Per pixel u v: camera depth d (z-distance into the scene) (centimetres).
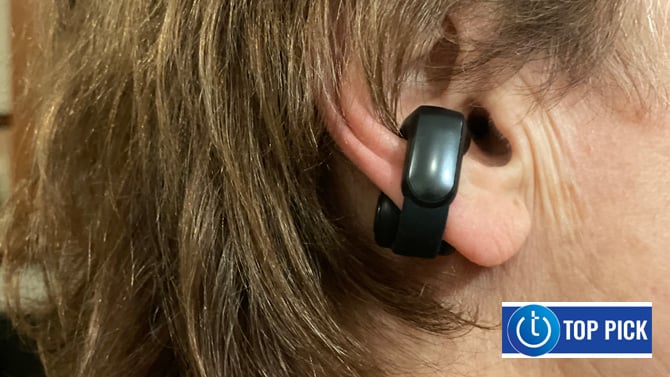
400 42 52
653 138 53
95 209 72
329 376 59
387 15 52
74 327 80
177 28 58
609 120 53
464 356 59
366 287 59
